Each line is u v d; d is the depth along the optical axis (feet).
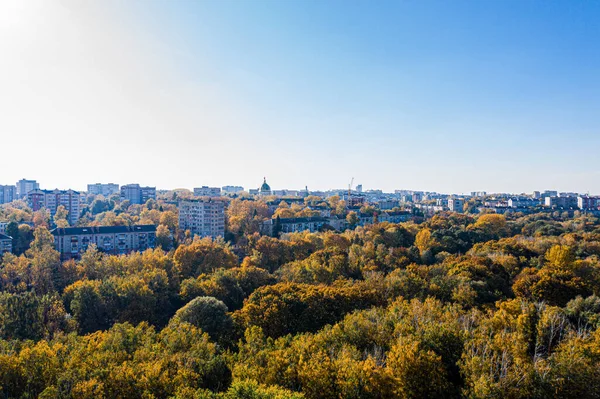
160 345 221.66
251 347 222.07
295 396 160.15
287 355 202.08
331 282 385.09
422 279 351.67
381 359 210.59
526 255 483.10
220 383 196.75
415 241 598.34
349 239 614.34
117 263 433.89
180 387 175.22
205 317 279.08
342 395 179.32
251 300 308.81
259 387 169.07
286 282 372.38
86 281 349.61
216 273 392.27
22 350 201.57
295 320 281.74
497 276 376.68
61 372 191.01
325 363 189.26
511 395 182.91
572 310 274.16
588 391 186.29
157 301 353.51
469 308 303.68
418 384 190.19
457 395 196.85
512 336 217.56
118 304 330.95
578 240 573.33
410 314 256.11
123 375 182.09
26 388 188.34
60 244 653.71
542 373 191.21
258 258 495.00
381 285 337.52
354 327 236.84
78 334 292.40
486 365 192.85
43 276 389.80
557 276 345.72
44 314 283.59
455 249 560.20
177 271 437.58
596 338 214.48
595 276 377.91
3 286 371.15
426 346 215.72
